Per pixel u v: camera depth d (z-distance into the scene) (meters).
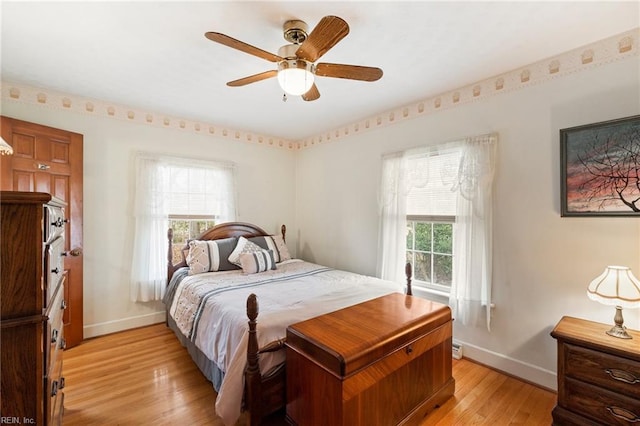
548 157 2.13
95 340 2.93
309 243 4.36
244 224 3.87
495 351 2.41
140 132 3.23
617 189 1.83
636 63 1.80
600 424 1.63
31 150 2.47
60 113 2.77
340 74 1.78
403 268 3.00
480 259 2.42
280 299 2.23
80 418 1.82
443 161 2.78
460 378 2.28
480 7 1.59
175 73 2.37
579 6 1.58
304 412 1.54
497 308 2.39
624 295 1.61
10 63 2.21
